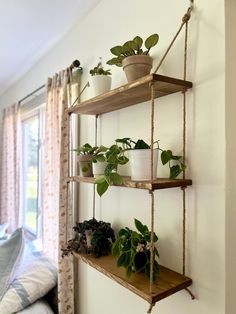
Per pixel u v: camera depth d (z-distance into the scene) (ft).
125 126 4.45
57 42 6.77
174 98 3.55
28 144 9.78
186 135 3.35
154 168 3.30
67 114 5.43
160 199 3.71
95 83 4.33
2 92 11.66
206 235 3.08
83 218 5.49
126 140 3.76
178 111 3.49
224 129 2.93
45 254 6.72
